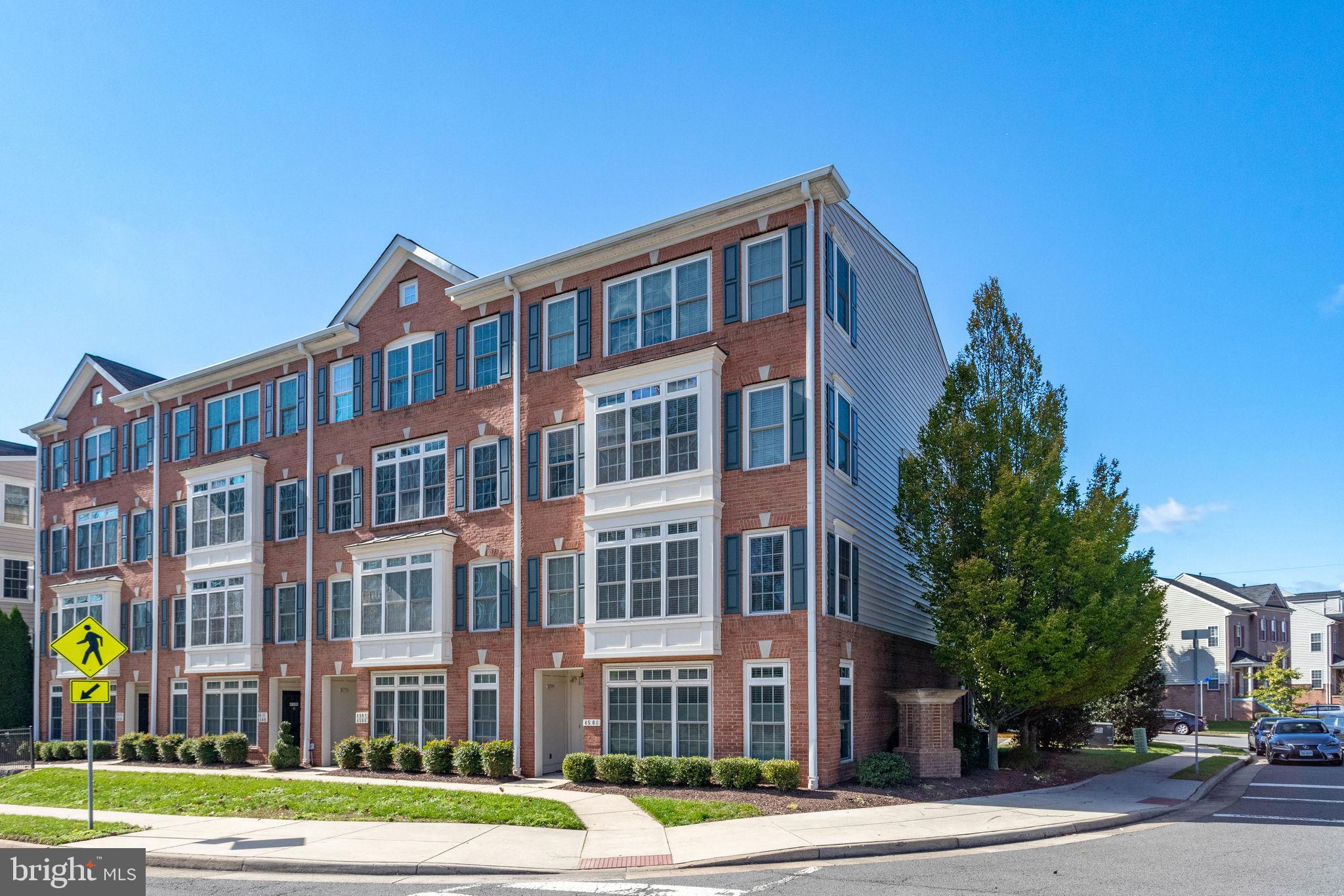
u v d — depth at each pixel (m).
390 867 12.95
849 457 22.47
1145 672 32.41
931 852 13.86
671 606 21.20
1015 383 24.00
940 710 21.47
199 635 31.03
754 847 13.78
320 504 29.00
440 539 25.38
